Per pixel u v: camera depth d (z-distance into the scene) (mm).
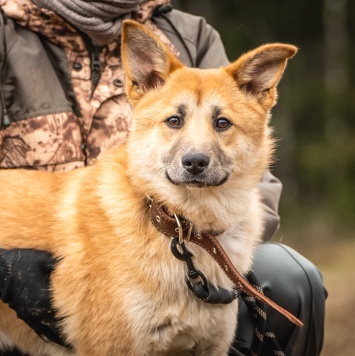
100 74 6262
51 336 5453
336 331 11555
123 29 5578
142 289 5133
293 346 5785
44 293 5359
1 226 5594
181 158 5238
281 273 5809
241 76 5727
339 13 28156
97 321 5188
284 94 27312
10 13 6008
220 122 5492
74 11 6020
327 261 18484
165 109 5492
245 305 5953
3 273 5352
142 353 5223
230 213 5422
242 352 5855
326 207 24594
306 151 26266
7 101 5984
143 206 5312
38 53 6094
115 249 5195
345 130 27203
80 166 6070
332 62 28188
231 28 26203
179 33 6742
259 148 5664
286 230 22750
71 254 5355
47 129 5980
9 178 5801
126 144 5758
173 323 5203
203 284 5203
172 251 5133
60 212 5559
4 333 5703
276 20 27750
